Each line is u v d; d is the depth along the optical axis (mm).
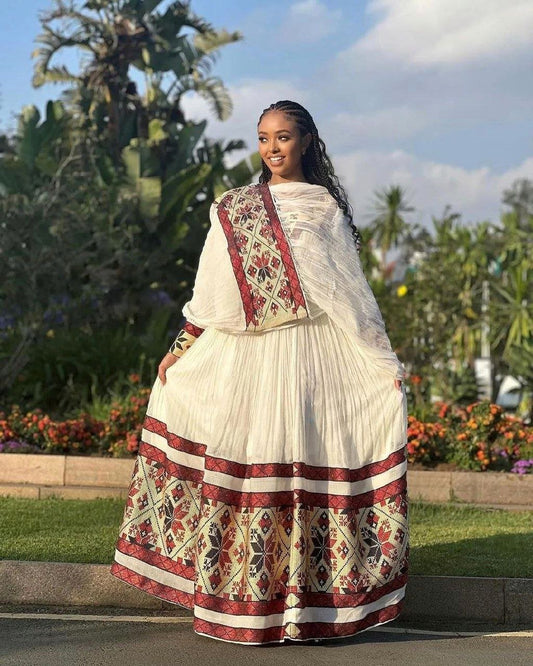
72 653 4047
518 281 25250
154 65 23625
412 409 10398
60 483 8398
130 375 11547
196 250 22484
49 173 17375
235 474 4344
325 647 4230
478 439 9156
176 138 23562
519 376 18000
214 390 4488
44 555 5270
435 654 4141
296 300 4430
